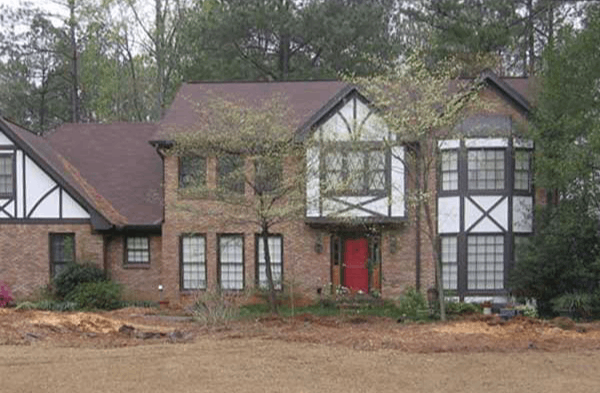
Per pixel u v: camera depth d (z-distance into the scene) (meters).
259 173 19.16
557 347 14.12
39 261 23.31
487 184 21.97
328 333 15.56
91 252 23.33
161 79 36.19
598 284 20.56
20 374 11.43
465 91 20.03
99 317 17.67
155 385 10.87
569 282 20.52
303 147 20.23
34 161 23.30
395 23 37.34
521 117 22.05
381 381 11.30
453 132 20.39
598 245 20.22
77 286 22.36
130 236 23.95
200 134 19.48
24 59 42.44
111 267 23.83
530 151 21.89
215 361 12.47
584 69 19.88
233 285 22.94
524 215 21.91
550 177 20.14
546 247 20.19
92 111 41.75
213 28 33.88
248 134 19.14
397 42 35.44
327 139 20.14
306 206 20.08
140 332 15.21
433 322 17.97
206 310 18.92
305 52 35.88
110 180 25.16
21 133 24.47
